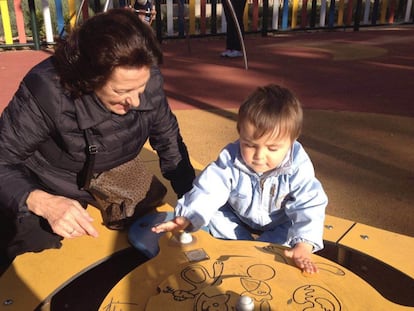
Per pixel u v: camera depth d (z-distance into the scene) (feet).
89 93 4.42
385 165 8.91
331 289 4.13
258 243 4.85
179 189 5.90
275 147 4.66
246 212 5.39
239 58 19.29
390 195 7.78
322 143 9.98
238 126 4.81
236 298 3.96
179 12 23.85
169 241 4.87
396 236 5.41
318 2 33.27
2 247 5.17
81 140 4.76
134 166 5.51
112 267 6.24
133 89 4.13
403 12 30.30
